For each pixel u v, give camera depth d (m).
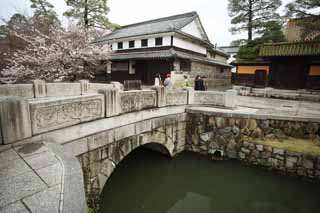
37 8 16.39
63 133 3.54
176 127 7.62
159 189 6.61
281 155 6.23
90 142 4.12
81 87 10.02
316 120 6.48
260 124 7.03
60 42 13.20
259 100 11.70
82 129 3.92
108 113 4.52
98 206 4.48
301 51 11.91
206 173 7.32
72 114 3.69
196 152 7.98
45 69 12.53
